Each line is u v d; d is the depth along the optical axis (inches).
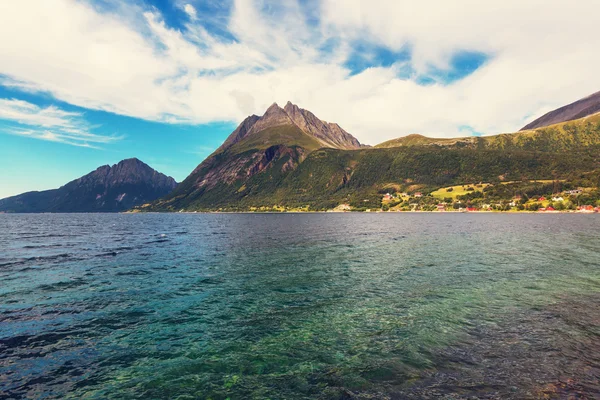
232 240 2593.5
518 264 1412.4
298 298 949.2
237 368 551.2
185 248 2089.1
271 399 461.1
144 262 1560.0
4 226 5137.8
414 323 735.7
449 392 466.0
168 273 1302.9
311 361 570.6
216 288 1069.8
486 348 603.5
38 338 677.3
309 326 731.4
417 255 1708.9
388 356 580.7
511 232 3021.7
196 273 1301.7
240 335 688.4
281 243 2341.3
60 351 619.5
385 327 716.0
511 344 617.9
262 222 5880.9
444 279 1154.0
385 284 1096.2
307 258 1652.3
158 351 618.8
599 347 597.9
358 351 603.5
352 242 2362.2
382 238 2628.0
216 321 771.4
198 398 468.8
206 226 4815.5
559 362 545.3
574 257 1576.0
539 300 890.7
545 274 1211.2
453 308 833.5
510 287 1032.2
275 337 675.4
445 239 2490.2
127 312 838.5
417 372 524.1
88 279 1202.0
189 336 686.5
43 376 530.0
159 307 877.8
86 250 2009.1
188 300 940.0
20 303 911.7
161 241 2559.1
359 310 833.5
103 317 802.2
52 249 2064.5
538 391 463.8
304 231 3474.4
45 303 912.9
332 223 5123.0
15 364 567.8
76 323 762.2
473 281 1117.7
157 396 475.2
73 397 472.4
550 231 3053.6
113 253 1870.1
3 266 1460.4
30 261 1592.0
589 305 840.9
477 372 520.1
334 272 1302.9
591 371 514.0
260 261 1574.8
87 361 581.6
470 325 716.7
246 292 1018.7
